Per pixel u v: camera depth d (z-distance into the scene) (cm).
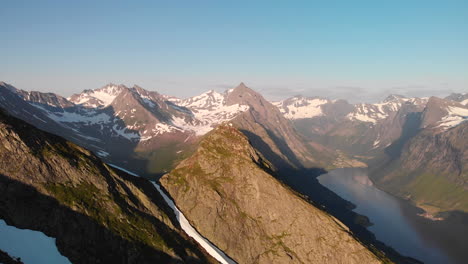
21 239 9088
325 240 15225
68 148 13188
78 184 11844
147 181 16612
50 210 10306
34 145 11606
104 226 11175
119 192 13188
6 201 9669
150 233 12475
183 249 12912
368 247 15888
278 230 15825
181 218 15338
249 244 15188
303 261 14788
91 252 10231
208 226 15412
